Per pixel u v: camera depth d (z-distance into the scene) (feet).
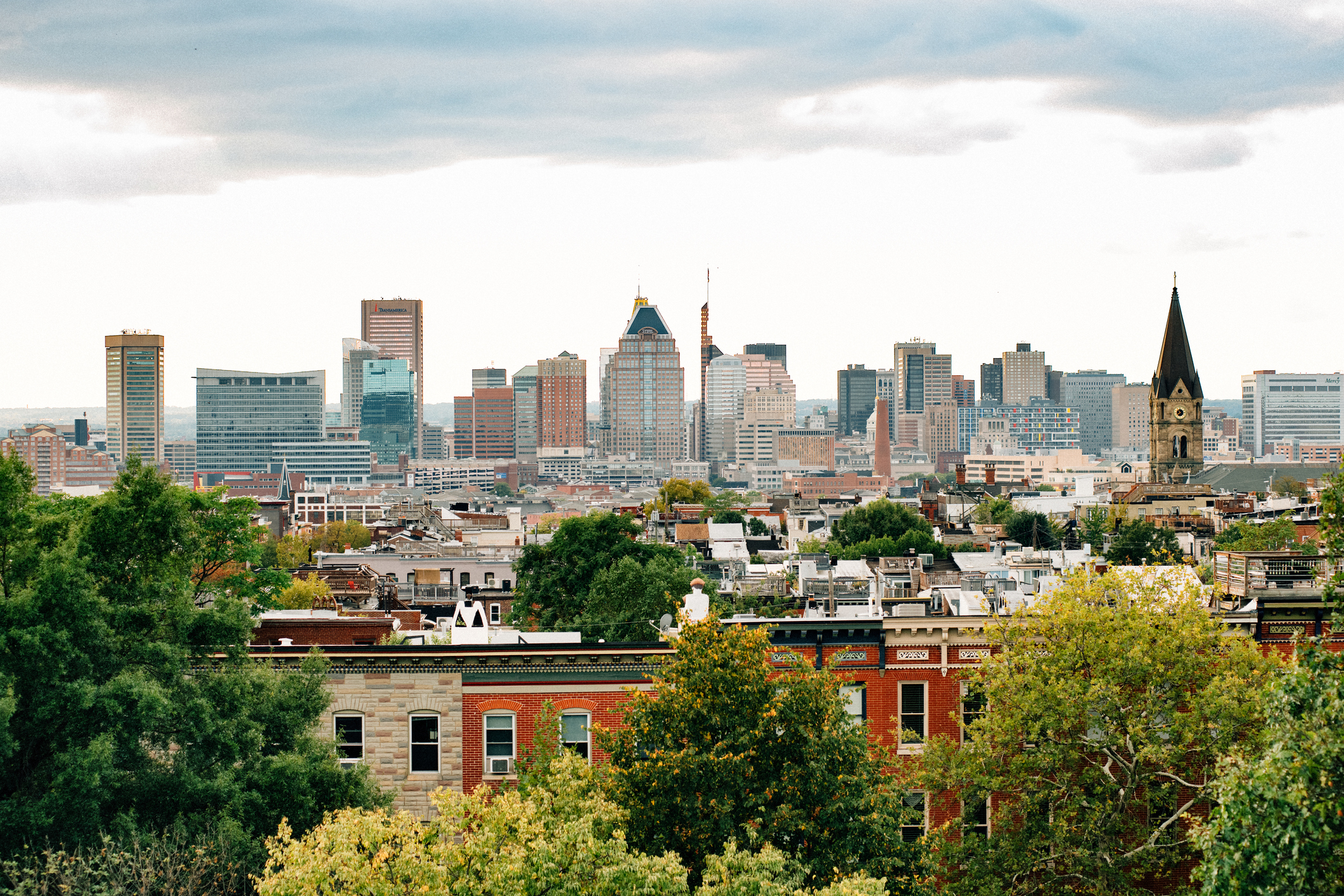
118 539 165.78
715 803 132.16
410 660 181.68
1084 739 161.17
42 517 169.27
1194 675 161.99
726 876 120.67
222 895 143.23
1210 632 162.71
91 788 142.82
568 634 220.84
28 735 148.77
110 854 136.15
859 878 121.49
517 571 404.77
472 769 181.47
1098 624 162.50
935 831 146.72
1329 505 116.57
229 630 165.89
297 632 241.14
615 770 138.41
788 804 135.23
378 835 123.85
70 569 150.51
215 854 144.05
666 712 139.03
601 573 345.51
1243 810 103.96
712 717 137.90
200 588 258.57
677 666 141.18
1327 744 101.19
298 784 155.43
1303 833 99.76
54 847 142.41
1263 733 132.67
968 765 161.38
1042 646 168.35
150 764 156.15
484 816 129.90
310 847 125.18
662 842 134.21
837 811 134.41
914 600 288.10
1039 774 164.66
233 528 275.18
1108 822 158.51
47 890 134.00
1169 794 164.96
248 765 158.20
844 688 179.73
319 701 168.86
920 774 163.22
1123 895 156.56
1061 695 157.07
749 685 138.31
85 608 150.71
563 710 181.78
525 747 175.52
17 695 146.41
